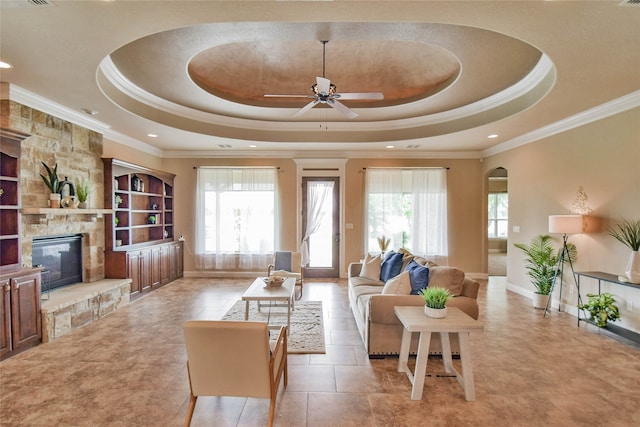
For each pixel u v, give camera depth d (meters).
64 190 4.18
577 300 4.44
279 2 2.09
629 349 3.37
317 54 3.75
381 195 6.80
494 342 3.56
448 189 6.87
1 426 2.12
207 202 6.89
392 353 3.16
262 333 2.00
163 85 4.21
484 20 2.27
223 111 5.27
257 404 2.41
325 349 3.35
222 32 3.02
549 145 4.94
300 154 6.90
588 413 2.29
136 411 2.30
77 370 2.88
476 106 4.82
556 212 4.80
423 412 2.31
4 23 2.28
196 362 2.07
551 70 3.39
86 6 2.10
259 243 6.88
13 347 3.16
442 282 3.22
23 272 3.26
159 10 2.16
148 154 6.39
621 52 2.61
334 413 2.29
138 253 5.31
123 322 4.15
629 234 3.57
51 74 3.13
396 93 4.83
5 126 3.42
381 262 4.73
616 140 3.84
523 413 2.29
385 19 2.30
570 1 2.02
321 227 6.98
